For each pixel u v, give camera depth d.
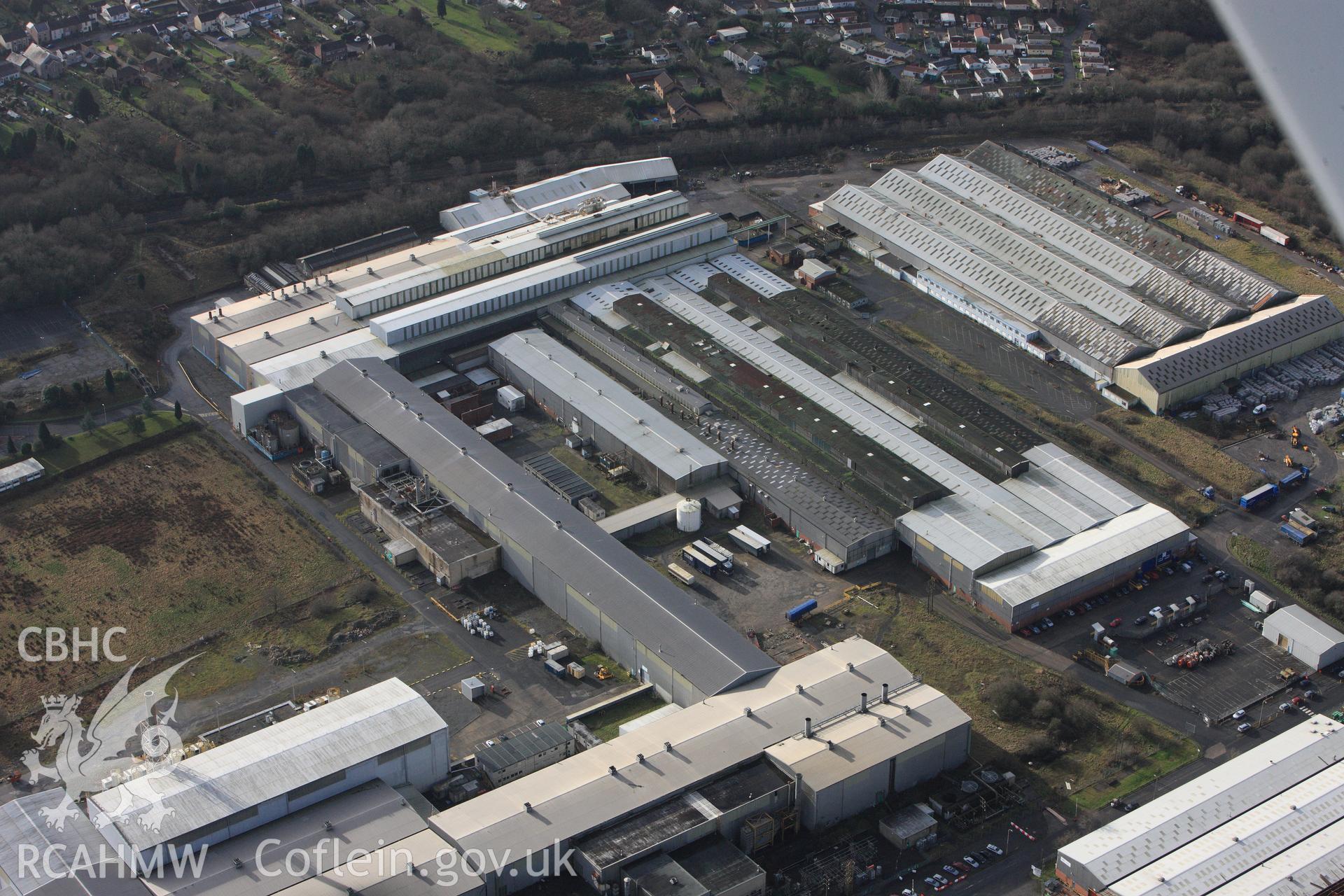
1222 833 184.75
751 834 186.12
